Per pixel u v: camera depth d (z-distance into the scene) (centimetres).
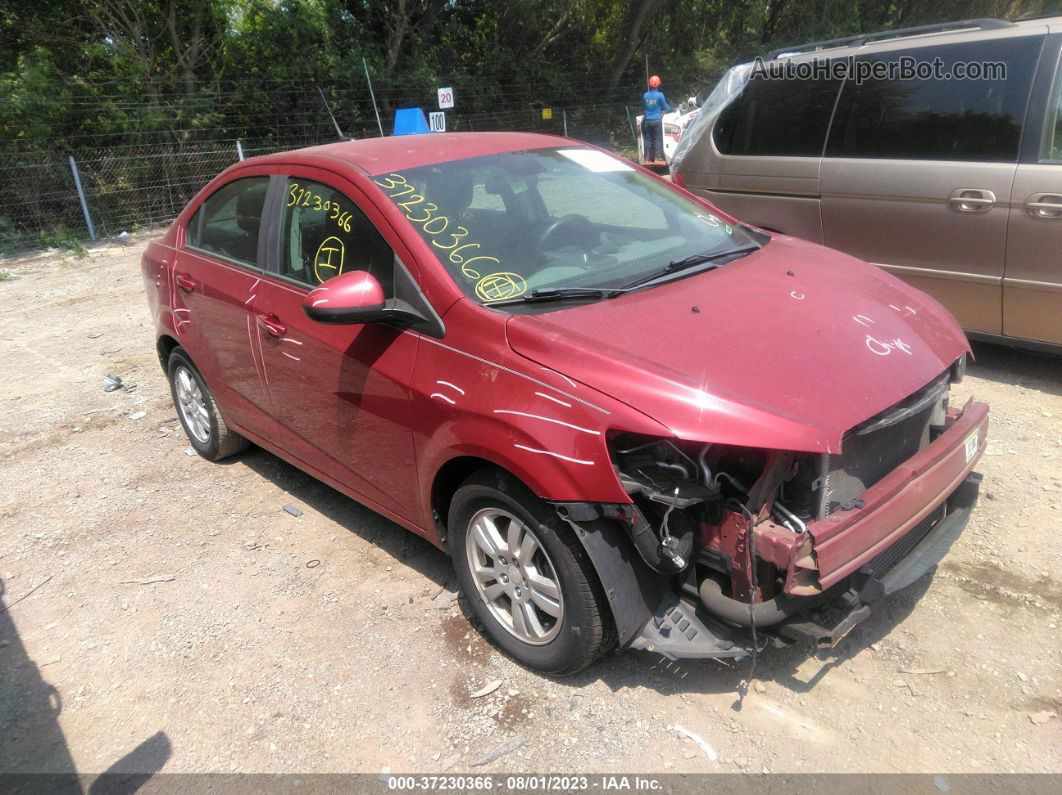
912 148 521
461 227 330
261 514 439
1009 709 271
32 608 378
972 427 304
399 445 323
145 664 333
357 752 279
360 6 2138
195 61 1756
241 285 403
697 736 271
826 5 3012
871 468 275
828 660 299
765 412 248
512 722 284
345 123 1983
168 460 514
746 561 252
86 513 456
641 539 254
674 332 282
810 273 343
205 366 452
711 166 637
